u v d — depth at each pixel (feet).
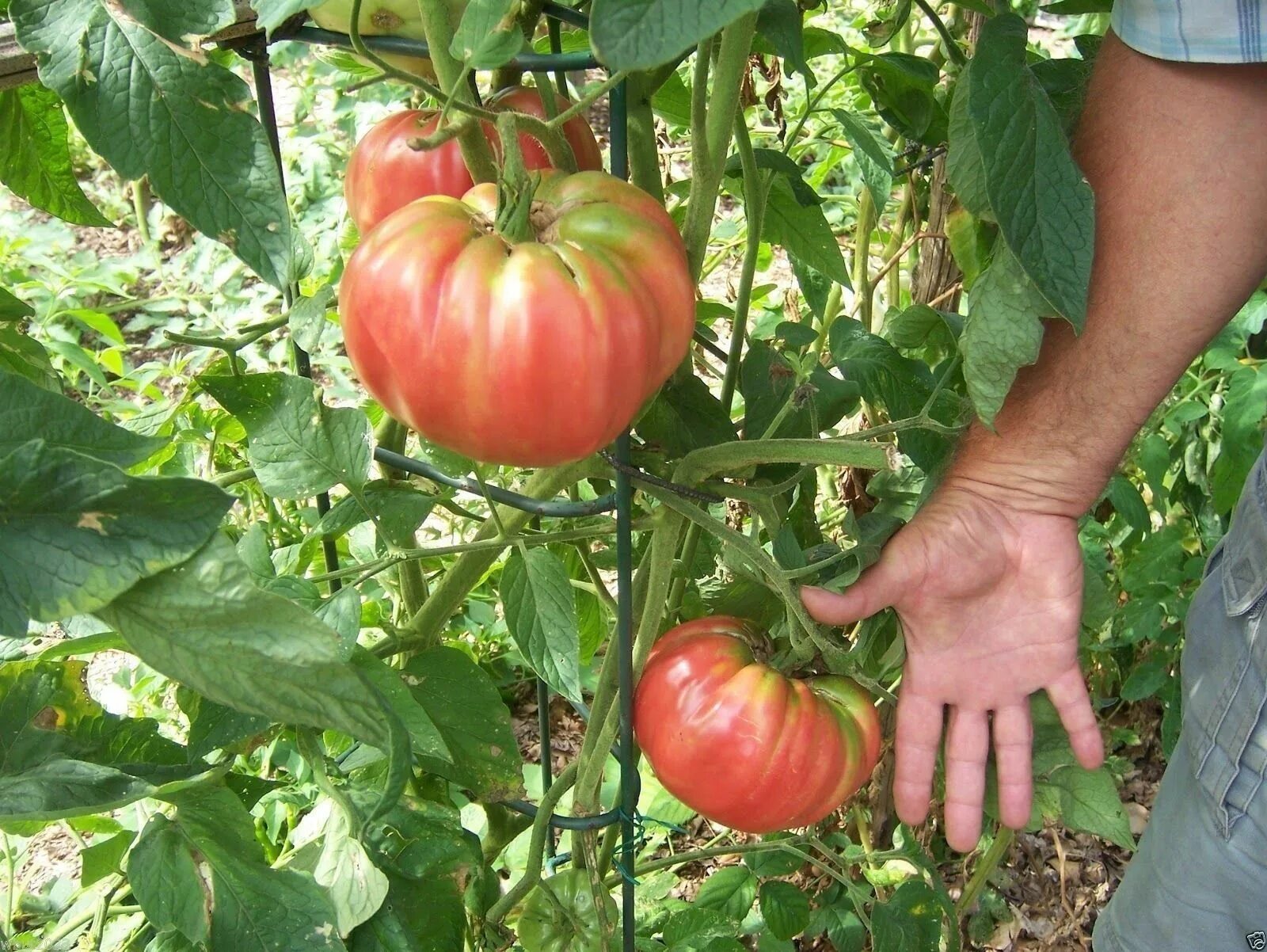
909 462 2.61
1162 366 1.79
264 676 1.13
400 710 1.66
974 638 1.98
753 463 1.82
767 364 2.14
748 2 0.93
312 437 1.75
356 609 1.69
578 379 1.30
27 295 5.00
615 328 1.31
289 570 2.00
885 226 4.66
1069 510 1.94
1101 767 2.07
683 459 1.83
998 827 3.04
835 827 3.00
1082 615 2.10
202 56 1.24
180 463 2.52
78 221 1.95
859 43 5.25
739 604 2.19
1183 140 1.64
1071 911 3.28
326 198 5.52
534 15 1.55
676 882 2.85
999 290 1.53
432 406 1.34
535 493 1.89
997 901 3.30
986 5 2.21
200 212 1.25
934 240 2.86
